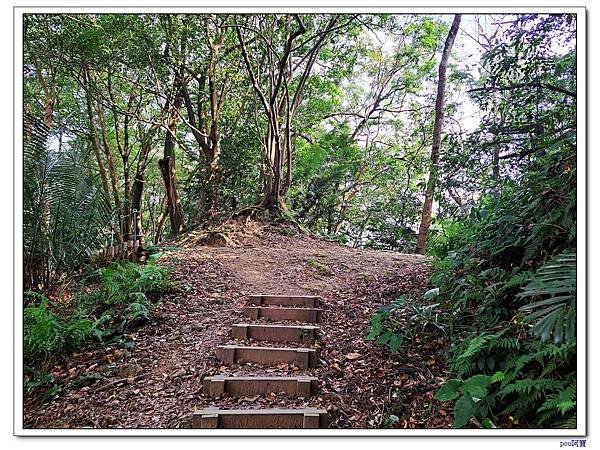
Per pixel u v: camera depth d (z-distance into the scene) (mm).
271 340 3785
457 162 4344
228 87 9758
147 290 4656
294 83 10727
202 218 9359
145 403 3025
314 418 2664
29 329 3537
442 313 3453
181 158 12992
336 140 12617
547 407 2219
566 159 3227
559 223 2965
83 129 10500
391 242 11438
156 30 8094
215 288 5020
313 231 9406
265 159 9148
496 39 4559
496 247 3426
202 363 3426
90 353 3686
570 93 3615
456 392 2506
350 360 3426
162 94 9219
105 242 5734
